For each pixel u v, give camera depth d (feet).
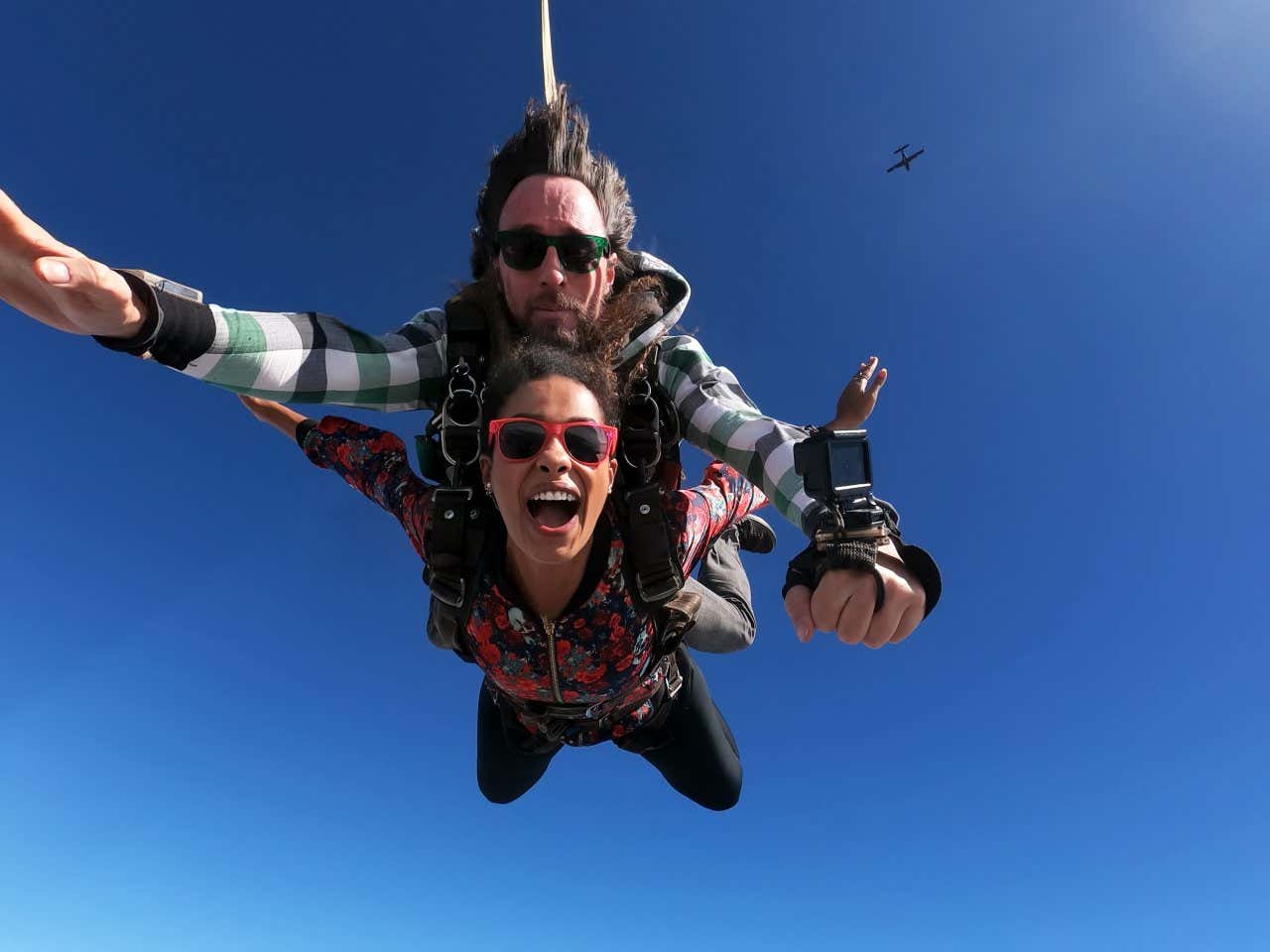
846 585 2.37
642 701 4.03
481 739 4.80
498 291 3.47
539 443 2.72
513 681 3.36
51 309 2.47
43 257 2.25
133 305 2.56
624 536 3.00
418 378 3.40
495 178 3.75
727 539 4.95
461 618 3.12
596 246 3.55
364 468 3.61
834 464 2.48
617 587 3.03
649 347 3.41
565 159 3.64
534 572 2.98
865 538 2.48
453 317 3.32
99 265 2.39
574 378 2.84
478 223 3.96
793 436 3.08
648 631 3.19
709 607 4.30
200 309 2.79
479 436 3.00
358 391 3.24
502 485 2.77
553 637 3.11
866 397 4.29
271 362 2.97
